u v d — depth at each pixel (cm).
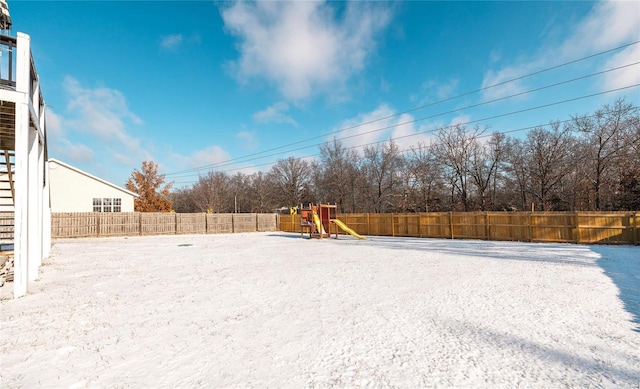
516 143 2981
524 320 383
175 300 491
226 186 5581
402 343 318
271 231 2855
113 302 483
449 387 235
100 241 1778
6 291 563
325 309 436
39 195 789
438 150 3297
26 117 542
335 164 3922
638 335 334
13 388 239
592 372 257
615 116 2381
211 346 313
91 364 278
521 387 235
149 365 274
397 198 3584
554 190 2769
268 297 504
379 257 995
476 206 3216
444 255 1027
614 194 2366
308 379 247
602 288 540
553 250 1127
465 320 386
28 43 548
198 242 1706
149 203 3516
